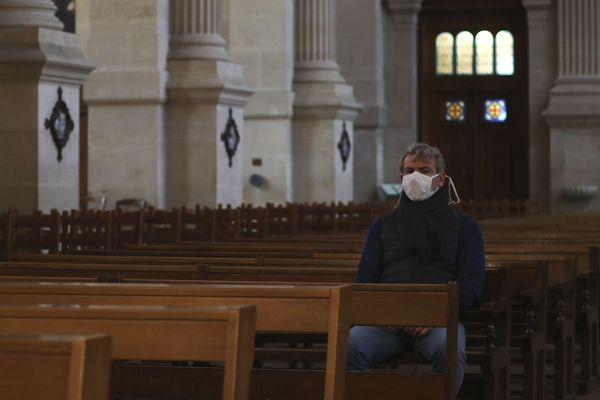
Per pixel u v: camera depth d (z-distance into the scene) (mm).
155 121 28453
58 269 10828
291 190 37688
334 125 37969
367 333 9531
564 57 47875
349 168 39156
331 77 38219
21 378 3990
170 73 28812
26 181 22078
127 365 8289
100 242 19344
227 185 29297
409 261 10008
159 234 21781
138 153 28547
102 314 5090
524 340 11766
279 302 6285
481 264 9945
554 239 17672
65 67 22359
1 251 17375
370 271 10148
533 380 11836
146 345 5059
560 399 13312
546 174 48594
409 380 8492
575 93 47406
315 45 38312
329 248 15445
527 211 42562
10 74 21922
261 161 37000
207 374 8211
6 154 22125
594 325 14844
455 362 8422
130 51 28531
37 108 21953
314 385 8266
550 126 47625
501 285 10555
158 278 10625
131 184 28594
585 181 47281
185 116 28812
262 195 37000
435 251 9984
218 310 5008
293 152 38062
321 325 6230
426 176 9953
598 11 47625
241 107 30078
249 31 37000
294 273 10523
